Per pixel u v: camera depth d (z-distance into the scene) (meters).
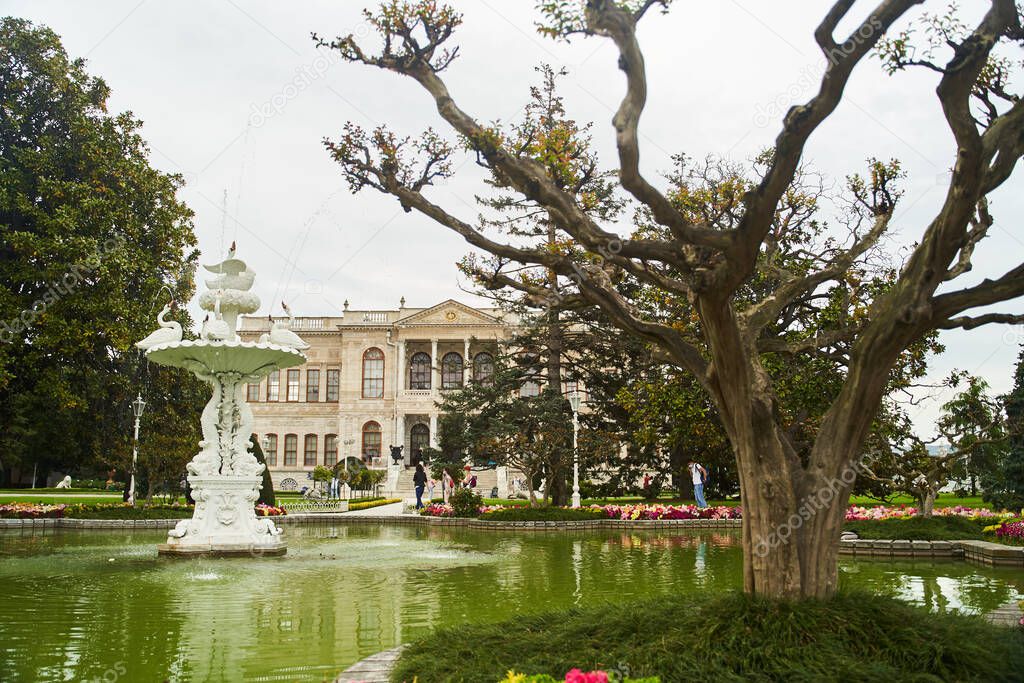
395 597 9.23
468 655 5.41
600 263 7.55
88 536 17.66
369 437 58.88
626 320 6.10
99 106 21.70
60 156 19.77
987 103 6.95
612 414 30.95
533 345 30.80
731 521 21.20
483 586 10.11
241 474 13.59
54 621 7.79
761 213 4.91
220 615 8.11
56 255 18.34
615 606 6.25
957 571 11.52
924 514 15.59
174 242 21.77
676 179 18.86
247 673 5.86
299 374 61.44
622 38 4.87
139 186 21.09
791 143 4.81
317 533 19.75
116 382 22.52
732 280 5.16
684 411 19.73
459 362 58.72
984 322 5.86
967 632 5.23
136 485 28.28
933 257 5.26
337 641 6.91
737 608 5.26
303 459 60.44
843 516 5.62
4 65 19.92
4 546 15.17
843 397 5.62
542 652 5.29
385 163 6.50
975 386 17.30
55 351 19.58
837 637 4.92
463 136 6.50
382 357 60.00
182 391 26.11
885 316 5.41
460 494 23.02
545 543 16.58
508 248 6.30
